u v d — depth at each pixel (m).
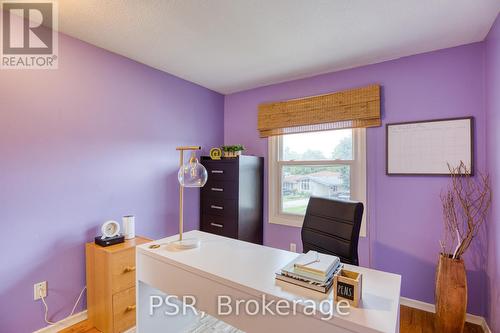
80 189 2.11
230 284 1.12
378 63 2.53
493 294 1.86
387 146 2.45
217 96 3.54
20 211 1.79
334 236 1.63
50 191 1.94
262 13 1.77
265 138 3.30
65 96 2.03
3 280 1.72
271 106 3.20
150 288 1.63
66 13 1.77
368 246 2.54
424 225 2.29
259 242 3.19
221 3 1.66
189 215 3.13
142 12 1.76
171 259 1.38
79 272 2.09
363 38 2.09
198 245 1.59
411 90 2.36
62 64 2.02
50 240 1.93
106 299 1.92
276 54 2.40
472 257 2.09
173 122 2.93
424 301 2.28
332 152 2.86
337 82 2.76
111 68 2.34
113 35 2.06
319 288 0.99
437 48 2.23
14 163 1.77
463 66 2.15
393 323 0.83
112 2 1.65
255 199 3.14
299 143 3.09
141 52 2.37
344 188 2.76
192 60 2.54
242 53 2.39
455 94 2.17
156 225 2.72
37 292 1.87
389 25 1.90
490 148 1.93
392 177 2.44
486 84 2.02
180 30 1.99
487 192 2.00
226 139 3.63
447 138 2.19
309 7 1.70
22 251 1.80
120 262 1.95
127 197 2.46
